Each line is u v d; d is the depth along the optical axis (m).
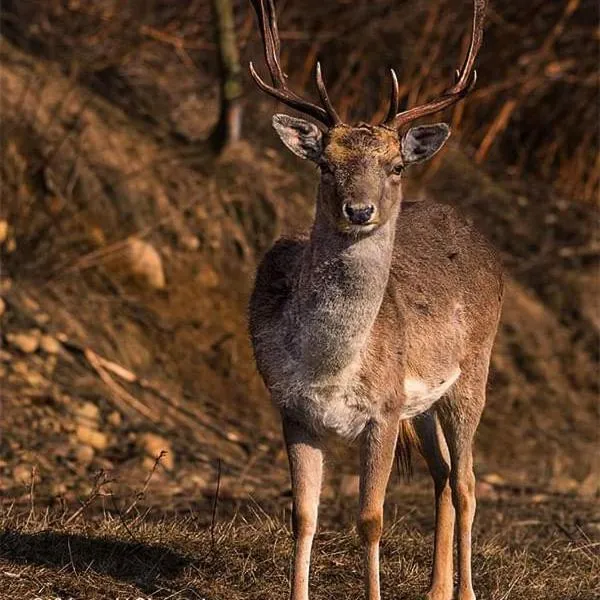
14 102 16.80
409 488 12.48
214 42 18.62
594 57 23.11
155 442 13.16
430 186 21.58
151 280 16.23
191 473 12.59
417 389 8.20
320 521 10.59
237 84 17.97
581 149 23.72
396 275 8.22
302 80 21.58
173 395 14.94
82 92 18.00
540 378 18.91
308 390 7.53
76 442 12.77
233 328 16.31
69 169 16.41
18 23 18.70
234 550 8.70
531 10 22.67
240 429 14.90
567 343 19.89
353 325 7.39
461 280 8.74
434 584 8.39
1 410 12.88
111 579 7.95
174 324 15.95
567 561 9.56
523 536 10.48
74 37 19.19
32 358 14.05
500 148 23.83
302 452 7.67
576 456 16.84
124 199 16.62
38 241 15.63
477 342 8.86
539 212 22.52
